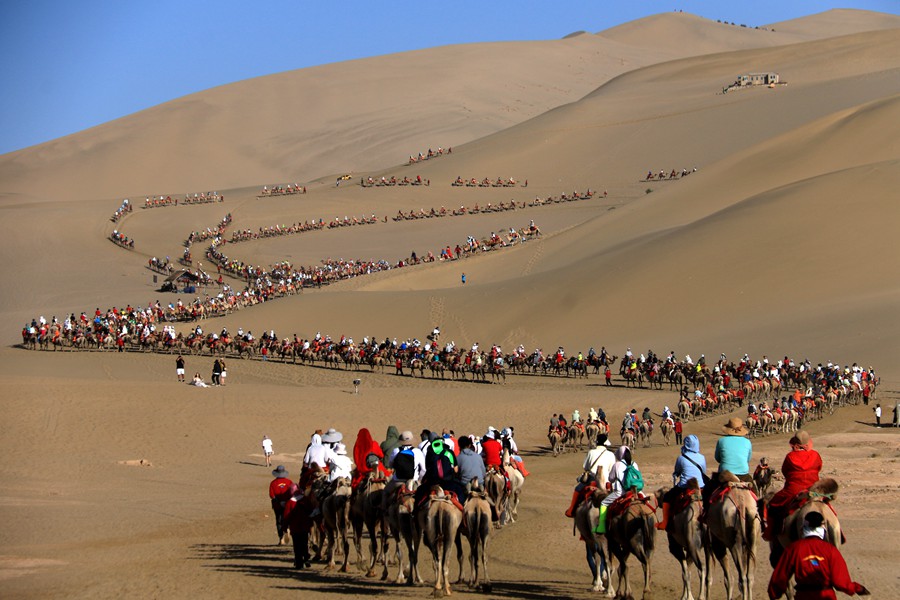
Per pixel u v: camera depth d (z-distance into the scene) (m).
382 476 25.59
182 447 51.28
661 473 45.53
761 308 89.62
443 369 85.25
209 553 28.81
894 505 35.34
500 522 33.25
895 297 84.56
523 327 97.50
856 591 15.67
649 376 77.06
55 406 57.78
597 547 22.61
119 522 34.00
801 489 19.03
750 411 61.56
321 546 28.48
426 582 24.42
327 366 91.00
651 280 99.00
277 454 51.03
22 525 32.66
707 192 132.12
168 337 96.69
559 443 56.34
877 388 71.31
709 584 20.30
